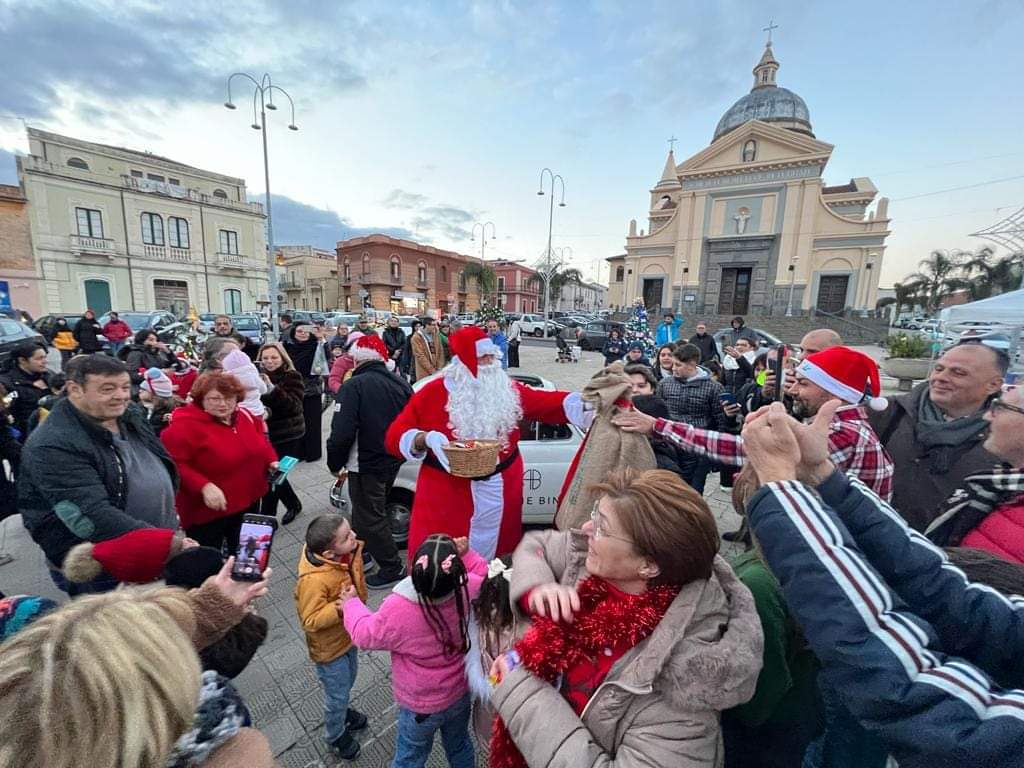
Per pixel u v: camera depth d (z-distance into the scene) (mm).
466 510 2402
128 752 629
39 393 4414
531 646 1003
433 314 8984
